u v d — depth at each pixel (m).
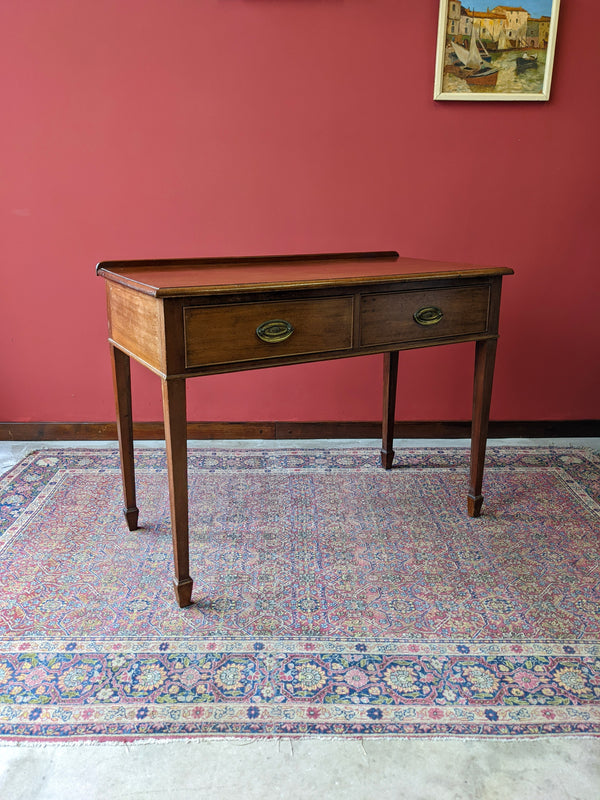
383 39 2.82
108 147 2.88
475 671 1.62
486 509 2.48
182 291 1.61
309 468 2.87
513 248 3.08
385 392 2.76
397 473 2.82
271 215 2.99
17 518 2.39
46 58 2.77
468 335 2.19
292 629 1.77
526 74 2.86
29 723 1.45
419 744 1.40
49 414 3.20
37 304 3.04
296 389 3.20
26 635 1.73
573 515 2.43
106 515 2.42
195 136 2.88
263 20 2.78
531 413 3.28
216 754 1.38
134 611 1.85
